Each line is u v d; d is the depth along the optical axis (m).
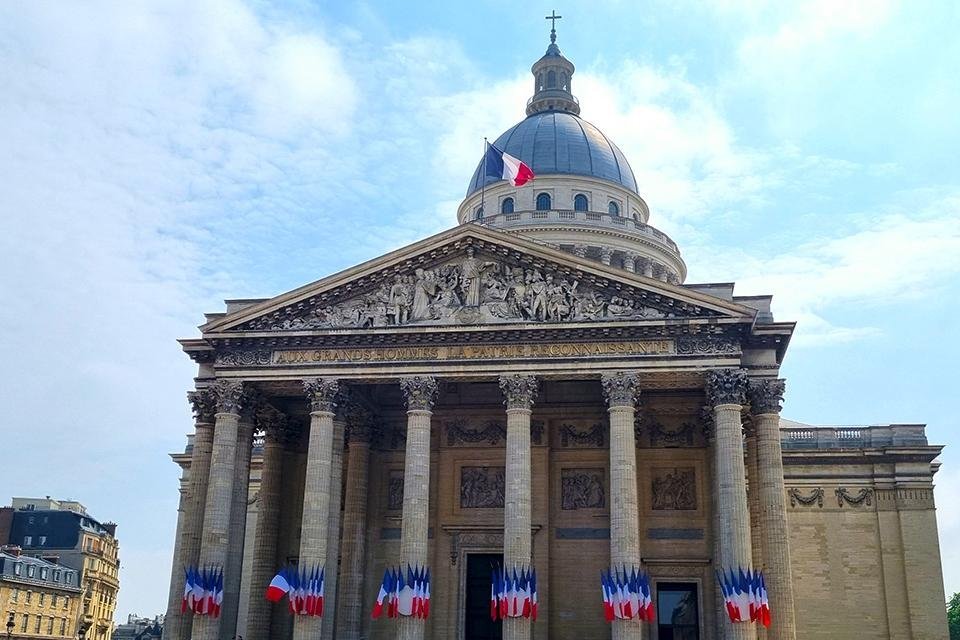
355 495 81.88
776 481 70.25
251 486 108.06
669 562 78.12
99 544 176.00
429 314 74.56
